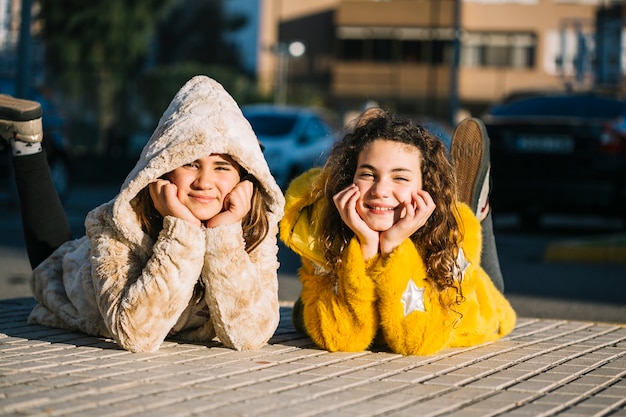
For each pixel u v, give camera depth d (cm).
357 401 291
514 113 1097
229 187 348
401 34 3975
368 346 374
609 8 2464
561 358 372
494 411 286
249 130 353
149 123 2578
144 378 309
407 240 358
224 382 308
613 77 2228
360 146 362
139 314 341
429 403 292
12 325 405
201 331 375
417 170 359
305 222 373
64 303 392
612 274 779
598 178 1020
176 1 3456
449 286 359
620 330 454
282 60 3303
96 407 272
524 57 3928
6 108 419
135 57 2872
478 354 374
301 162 1472
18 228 1026
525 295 656
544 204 1038
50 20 2831
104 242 352
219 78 2984
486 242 430
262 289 358
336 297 365
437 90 3862
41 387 292
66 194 1302
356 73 3928
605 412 290
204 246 344
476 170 423
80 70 2456
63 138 1295
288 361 347
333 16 4075
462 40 3912
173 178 345
